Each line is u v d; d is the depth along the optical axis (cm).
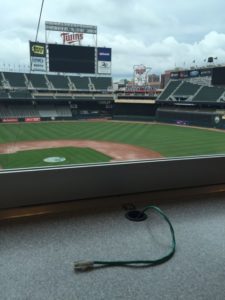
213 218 201
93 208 209
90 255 152
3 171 189
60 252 154
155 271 141
